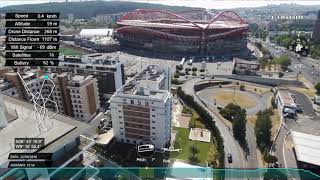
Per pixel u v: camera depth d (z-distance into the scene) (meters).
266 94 178.25
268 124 112.06
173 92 168.62
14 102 69.88
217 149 108.00
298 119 137.88
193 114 138.12
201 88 186.62
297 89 183.25
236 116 123.00
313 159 94.56
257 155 106.19
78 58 146.50
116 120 107.94
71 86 119.06
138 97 100.50
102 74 143.50
